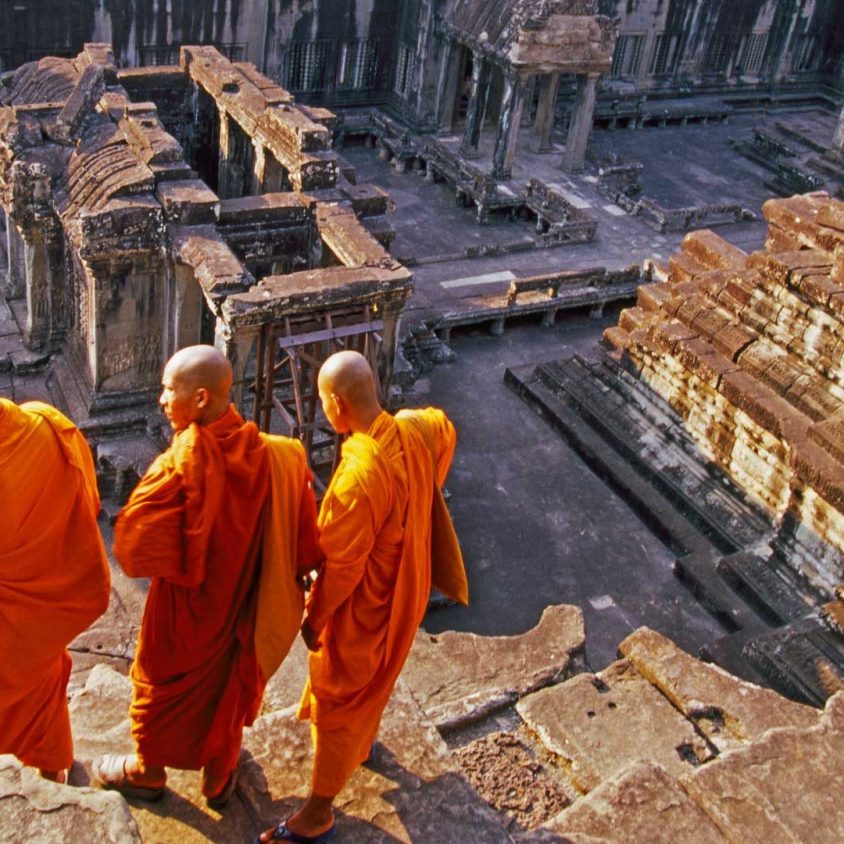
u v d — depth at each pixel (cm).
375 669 708
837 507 2206
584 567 2583
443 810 774
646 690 1030
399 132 5194
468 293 3775
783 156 5875
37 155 2678
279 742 809
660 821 804
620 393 2964
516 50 4650
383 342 2395
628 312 3031
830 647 2061
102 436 2688
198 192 2539
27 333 2928
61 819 564
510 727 984
